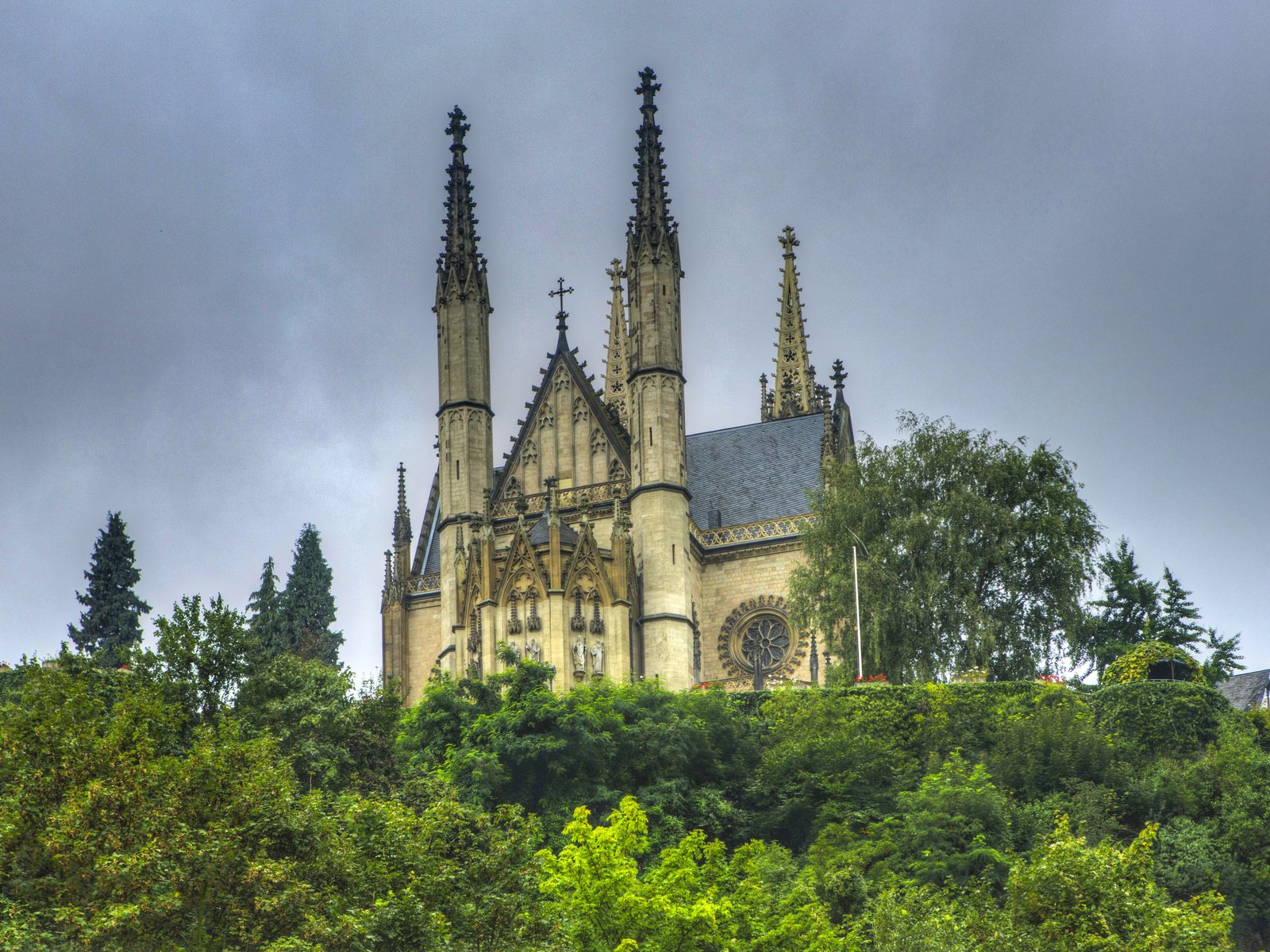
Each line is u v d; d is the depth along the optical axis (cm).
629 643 10262
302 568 11862
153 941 4194
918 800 7006
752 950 5488
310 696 6162
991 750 7888
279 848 4556
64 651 5797
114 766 4541
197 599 6069
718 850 6109
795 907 5731
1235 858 7050
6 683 6456
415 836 5066
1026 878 5262
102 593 10994
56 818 4319
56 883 4266
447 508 11181
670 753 7531
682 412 10931
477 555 10462
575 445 11338
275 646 11512
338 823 5025
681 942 5372
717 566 11212
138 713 4966
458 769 7262
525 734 7469
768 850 6769
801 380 13550
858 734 7788
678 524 10669
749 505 11531
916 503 9256
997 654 8906
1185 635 11594
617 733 7606
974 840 6812
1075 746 7575
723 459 11875
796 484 11519
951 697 8050
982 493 9256
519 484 11400
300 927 4272
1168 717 7988
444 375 11412
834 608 9056
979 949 5131
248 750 4738
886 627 8919
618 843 5722
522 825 5384
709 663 11031
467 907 4791
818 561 9394
